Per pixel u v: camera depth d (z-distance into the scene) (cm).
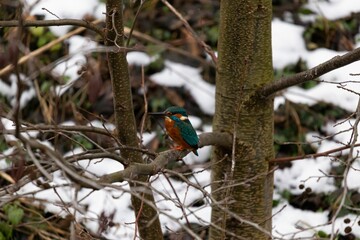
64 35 1318
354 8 1396
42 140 1234
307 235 1102
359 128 1220
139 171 662
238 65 840
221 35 849
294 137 1235
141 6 781
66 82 1258
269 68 848
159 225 850
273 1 1404
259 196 884
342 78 1271
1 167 1187
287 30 1343
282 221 1135
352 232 1097
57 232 1145
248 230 889
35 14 1336
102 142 1014
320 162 1194
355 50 718
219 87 862
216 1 1410
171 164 1195
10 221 1148
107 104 1274
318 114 1248
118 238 1093
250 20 827
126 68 795
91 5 1354
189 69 1310
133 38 1332
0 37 1286
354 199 1127
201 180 1180
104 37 777
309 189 941
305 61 1298
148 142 1219
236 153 861
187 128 840
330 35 1355
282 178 1195
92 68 764
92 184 534
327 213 1143
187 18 1391
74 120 1264
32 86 1287
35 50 1318
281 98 1263
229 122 857
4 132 611
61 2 1352
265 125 862
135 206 832
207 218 1122
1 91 1288
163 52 1323
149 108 1270
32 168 674
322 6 1397
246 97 845
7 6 1304
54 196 1173
